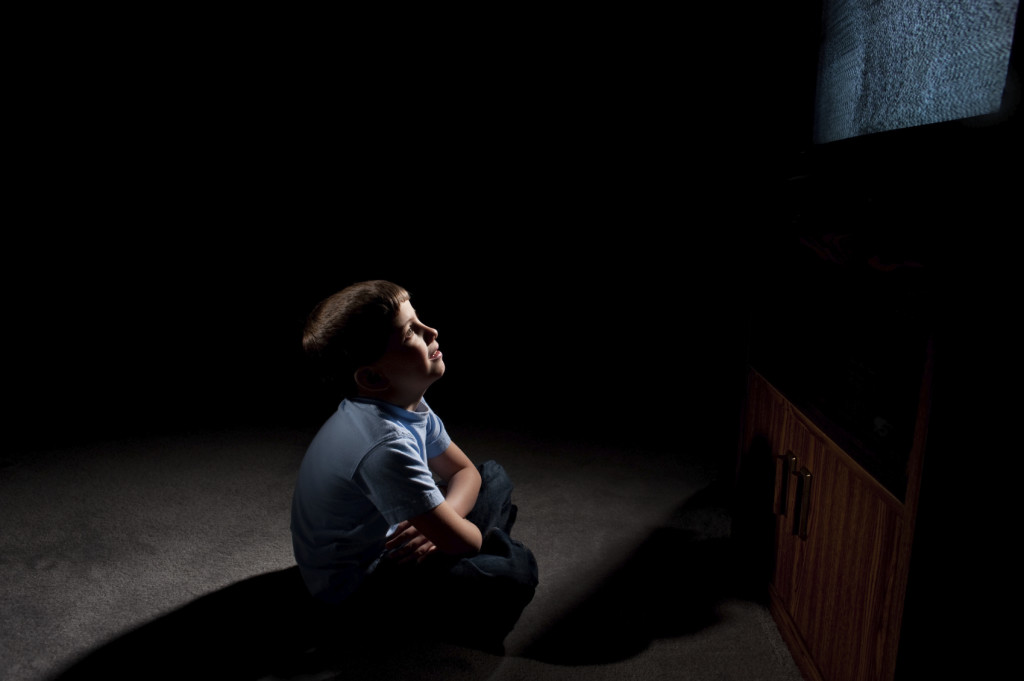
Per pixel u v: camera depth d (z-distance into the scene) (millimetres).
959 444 751
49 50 2973
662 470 2021
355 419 1168
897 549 830
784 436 1283
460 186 3199
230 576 1452
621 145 2959
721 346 3094
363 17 2932
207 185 3289
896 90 1015
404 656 1209
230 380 2850
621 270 3160
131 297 3463
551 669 1180
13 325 3375
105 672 1163
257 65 3049
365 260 3389
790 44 1414
